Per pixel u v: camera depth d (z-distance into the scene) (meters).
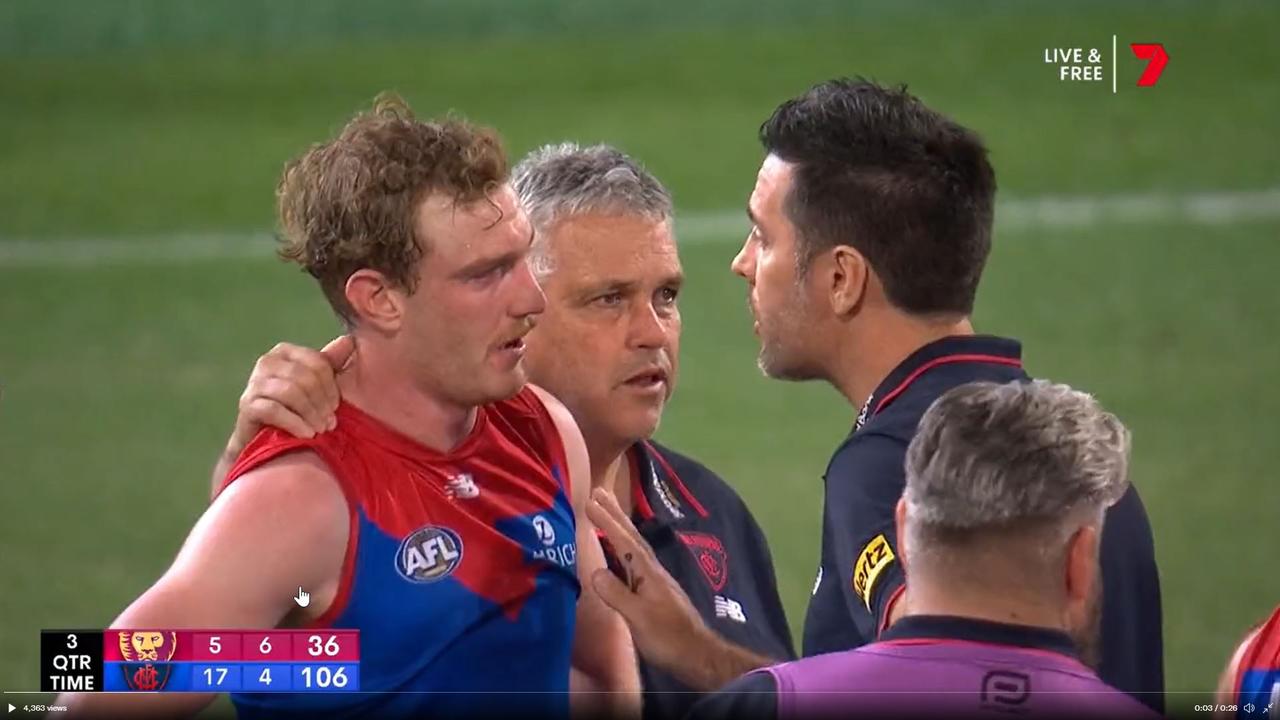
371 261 9.88
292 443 9.91
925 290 11.57
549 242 11.64
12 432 34.12
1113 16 63.97
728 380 36.03
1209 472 30.39
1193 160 49.75
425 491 10.19
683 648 11.27
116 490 31.34
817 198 11.67
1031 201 47.31
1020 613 8.84
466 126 10.08
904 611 10.09
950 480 8.83
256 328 39.97
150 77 62.78
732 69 60.81
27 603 26.52
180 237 46.78
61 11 68.00
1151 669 11.12
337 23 68.44
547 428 11.16
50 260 45.19
